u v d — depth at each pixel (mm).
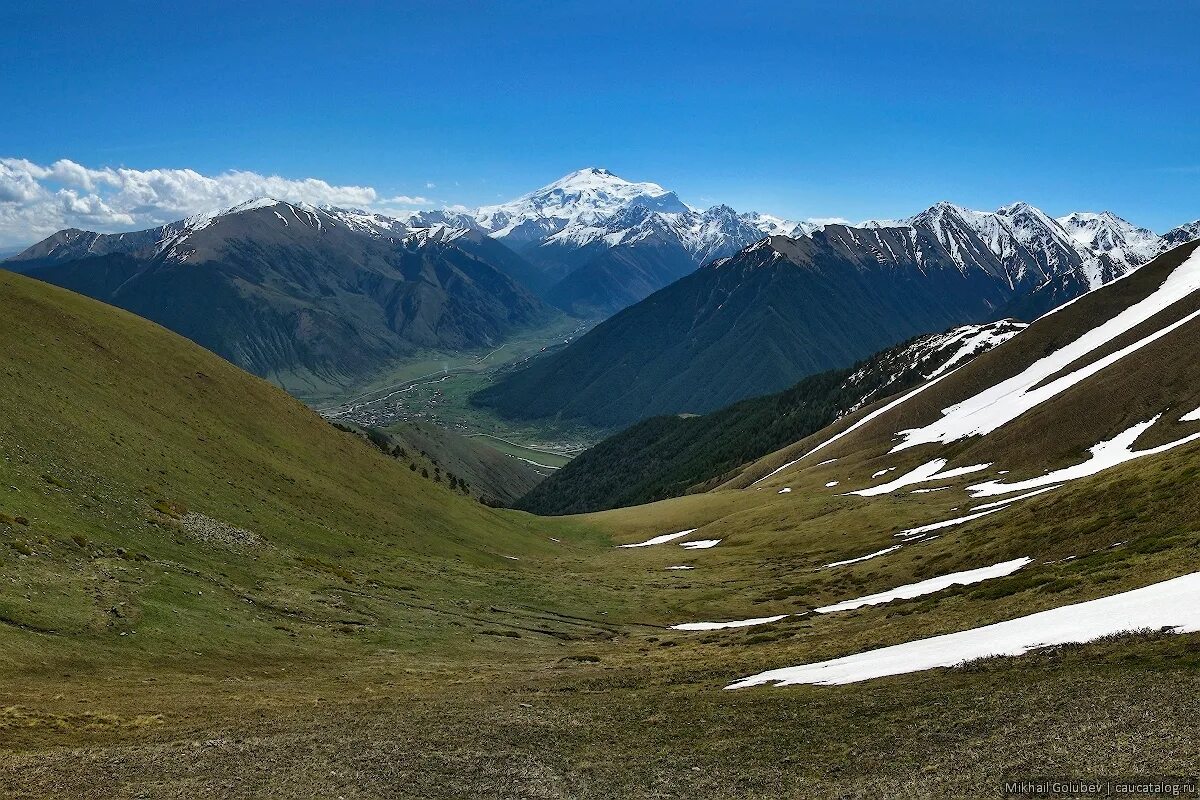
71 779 32750
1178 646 35562
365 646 69000
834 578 112812
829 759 32344
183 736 39562
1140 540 68500
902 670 44500
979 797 26078
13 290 121750
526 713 44094
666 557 159125
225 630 62812
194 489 94812
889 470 193625
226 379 142500
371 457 157625
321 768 34500
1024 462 156875
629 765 34375
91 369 112062
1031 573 71500
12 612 52188
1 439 77688
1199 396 140750
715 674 56125
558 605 102812
